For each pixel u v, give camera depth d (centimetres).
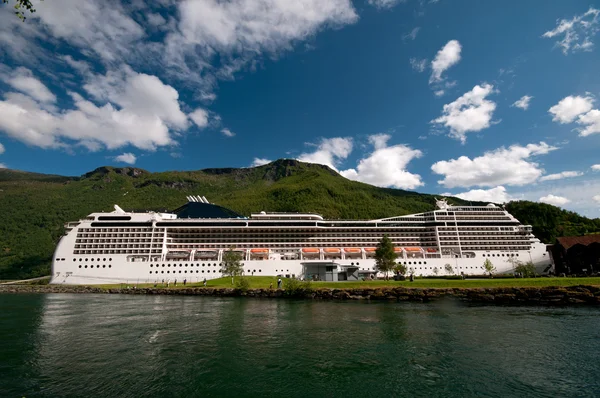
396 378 1984
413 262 10444
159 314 4391
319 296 6412
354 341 2844
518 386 1862
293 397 1719
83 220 10394
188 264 9606
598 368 2136
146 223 10594
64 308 5084
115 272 9575
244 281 7225
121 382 1905
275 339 2925
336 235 11581
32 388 1808
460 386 1864
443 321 3781
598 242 9325
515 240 11369
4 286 9194
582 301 5216
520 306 5081
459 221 11688
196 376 2008
